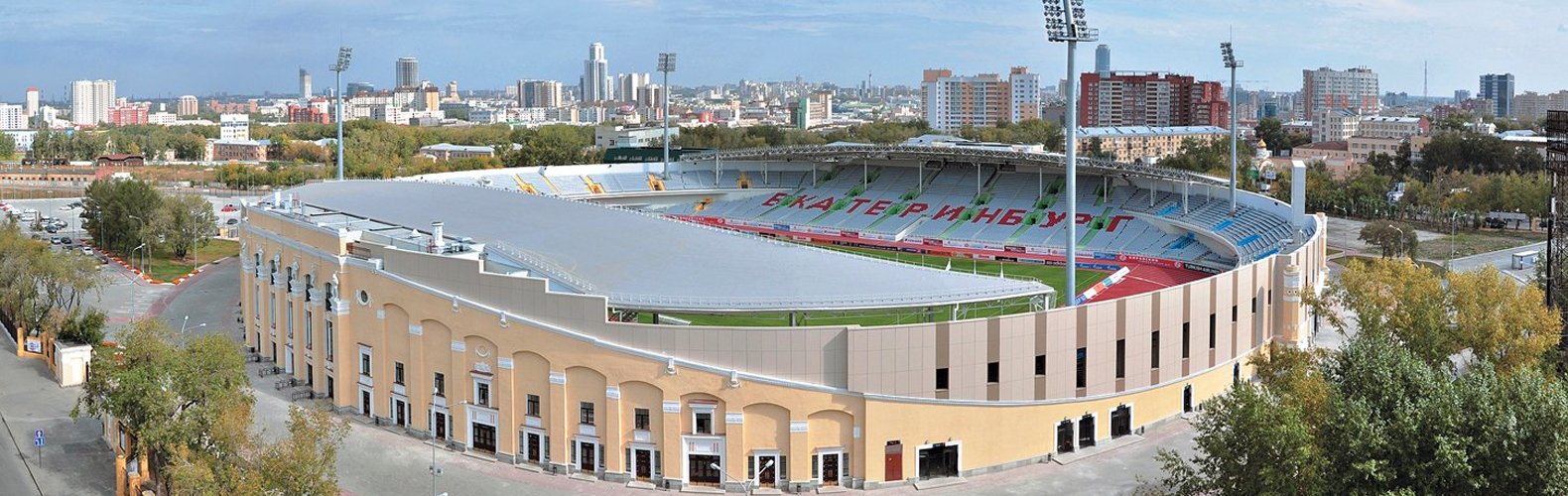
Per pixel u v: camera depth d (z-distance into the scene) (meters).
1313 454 87.12
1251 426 88.75
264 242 153.38
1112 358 119.50
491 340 115.88
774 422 108.44
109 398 111.69
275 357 152.75
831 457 109.25
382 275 125.31
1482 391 89.38
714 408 108.44
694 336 108.50
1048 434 115.56
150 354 112.94
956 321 110.12
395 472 114.06
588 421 112.88
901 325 108.94
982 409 111.81
